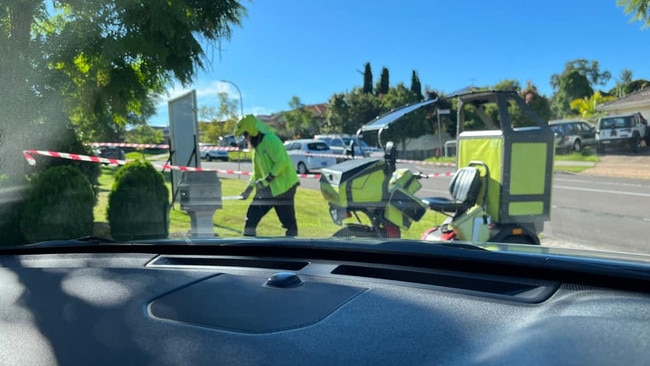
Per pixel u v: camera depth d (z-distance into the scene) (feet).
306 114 134.62
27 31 20.33
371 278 7.07
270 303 6.30
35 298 7.02
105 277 7.83
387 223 16.07
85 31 20.16
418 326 5.38
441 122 27.02
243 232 17.37
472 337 5.03
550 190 16.70
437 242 7.92
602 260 6.30
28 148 21.44
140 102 23.66
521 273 6.59
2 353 5.46
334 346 5.03
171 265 8.46
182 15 20.18
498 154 16.38
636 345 4.43
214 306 6.27
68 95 22.00
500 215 16.25
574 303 5.57
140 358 5.06
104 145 33.68
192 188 20.04
